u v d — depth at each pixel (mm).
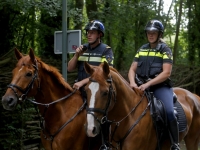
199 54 16297
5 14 8641
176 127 4336
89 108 3566
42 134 4457
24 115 6969
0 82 6848
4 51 8711
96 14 10852
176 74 11797
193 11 16469
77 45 5453
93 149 4445
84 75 4664
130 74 4617
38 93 4250
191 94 5410
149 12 13812
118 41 15453
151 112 4230
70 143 4277
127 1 12086
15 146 6957
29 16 10422
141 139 4078
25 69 4008
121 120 4059
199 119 5227
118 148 4191
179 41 21016
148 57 4551
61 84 4414
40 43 10883
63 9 5598
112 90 3738
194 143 5246
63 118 4324
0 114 6848
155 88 4527
